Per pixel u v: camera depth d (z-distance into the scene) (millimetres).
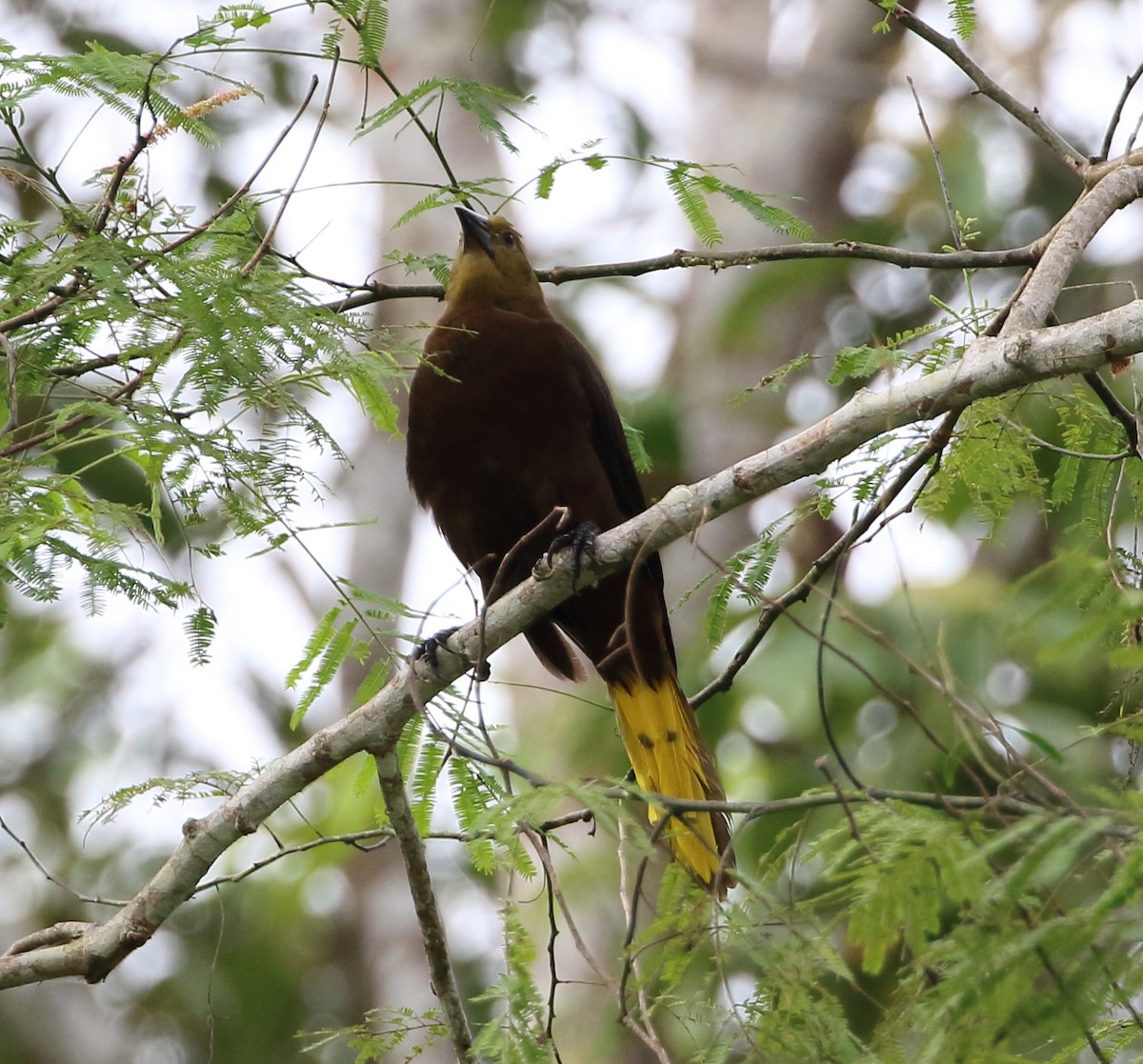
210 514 11305
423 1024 8102
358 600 9031
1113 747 9469
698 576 21531
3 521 7387
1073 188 21047
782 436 22797
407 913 20625
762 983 6191
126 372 8156
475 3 22688
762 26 24828
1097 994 5281
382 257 10461
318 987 20578
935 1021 5559
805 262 21562
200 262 7562
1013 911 5348
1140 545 10430
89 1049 19594
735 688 17328
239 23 8148
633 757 10859
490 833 6496
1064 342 7820
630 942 6254
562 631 12367
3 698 20969
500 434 10961
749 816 6254
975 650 15891
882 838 5645
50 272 7453
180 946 19641
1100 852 5379
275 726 20906
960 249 10094
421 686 9164
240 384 7383
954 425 9008
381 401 8859
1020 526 17484
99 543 7578
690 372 23156
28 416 8695
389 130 21891
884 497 9289
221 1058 19562
